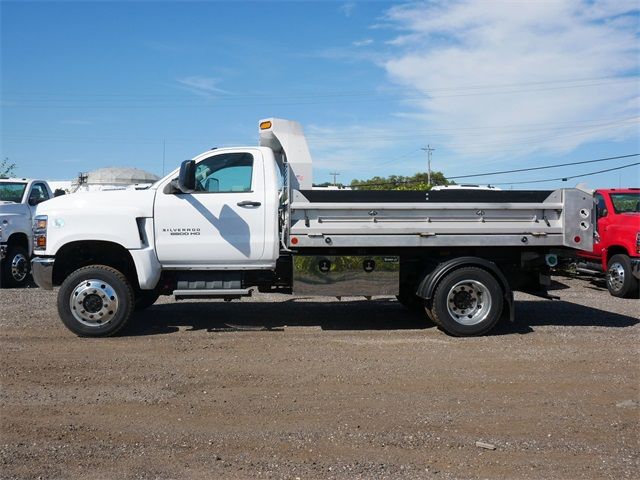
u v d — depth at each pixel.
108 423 4.93
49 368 6.45
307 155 8.69
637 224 11.59
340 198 8.01
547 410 5.23
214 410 5.21
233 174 8.31
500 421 4.97
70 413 5.15
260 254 8.19
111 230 7.96
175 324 8.82
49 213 8.03
